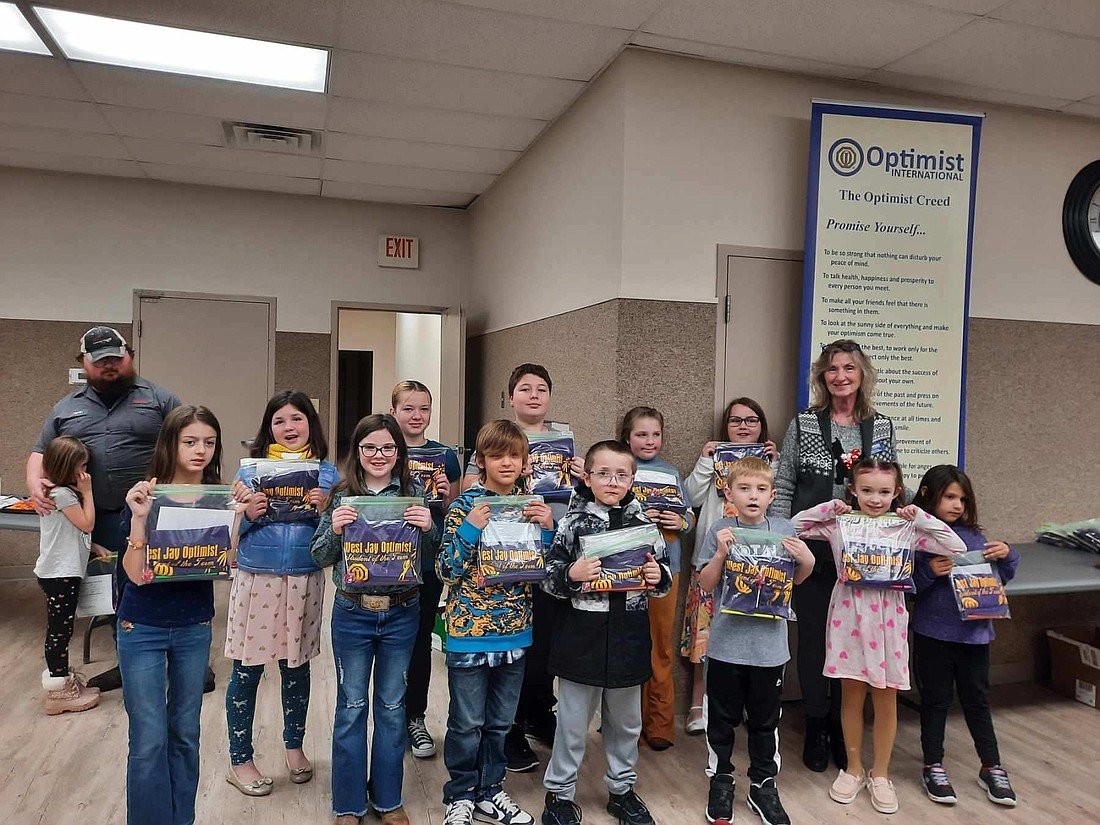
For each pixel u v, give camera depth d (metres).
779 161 3.24
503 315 4.74
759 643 2.31
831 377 2.79
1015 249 3.61
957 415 3.26
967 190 3.22
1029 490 3.66
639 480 2.73
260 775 2.44
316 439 2.47
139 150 4.41
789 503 2.84
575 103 3.58
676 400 3.12
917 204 3.19
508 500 2.20
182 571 1.92
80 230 4.96
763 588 2.29
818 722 2.69
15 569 4.88
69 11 2.80
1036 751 2.87
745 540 2.33
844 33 2.87
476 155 4.39
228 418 5.25
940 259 3.22
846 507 2.53
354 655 2.16
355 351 10.12
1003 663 3.58
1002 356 3.60
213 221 5.20
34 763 2.58
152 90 3.53
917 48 2.99
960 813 2.42
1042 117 3.63
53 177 4.91
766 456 2.93
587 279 3.38
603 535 2.19
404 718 2.24
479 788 2.28
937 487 2.66
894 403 3.22
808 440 2.81
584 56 3.09
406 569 2.11
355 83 3.41
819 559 2.66
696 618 2.87
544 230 3.99
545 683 2.77
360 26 2.87
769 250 3.22
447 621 2.24
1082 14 2.70
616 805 2.30
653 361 3.08
